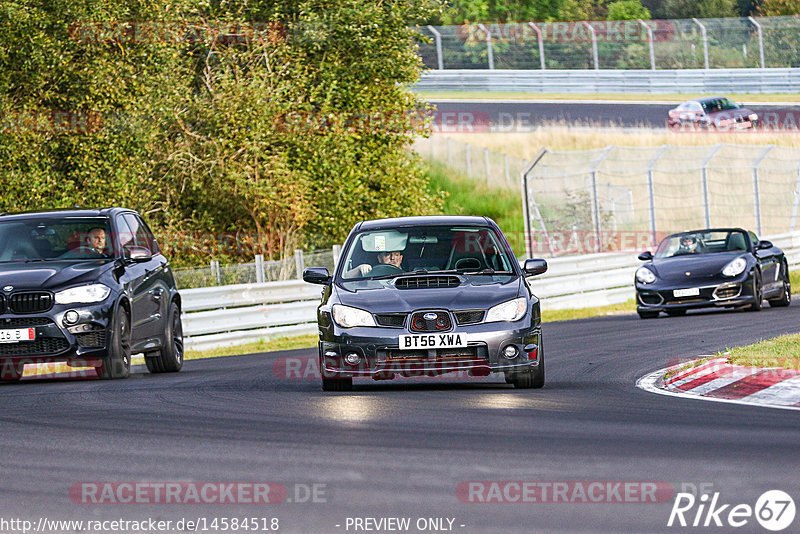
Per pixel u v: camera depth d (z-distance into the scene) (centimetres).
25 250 4828
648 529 1866
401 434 2803
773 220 15075
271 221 10175
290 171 10081
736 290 7156
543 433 2788
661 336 5856
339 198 10300
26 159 8788
